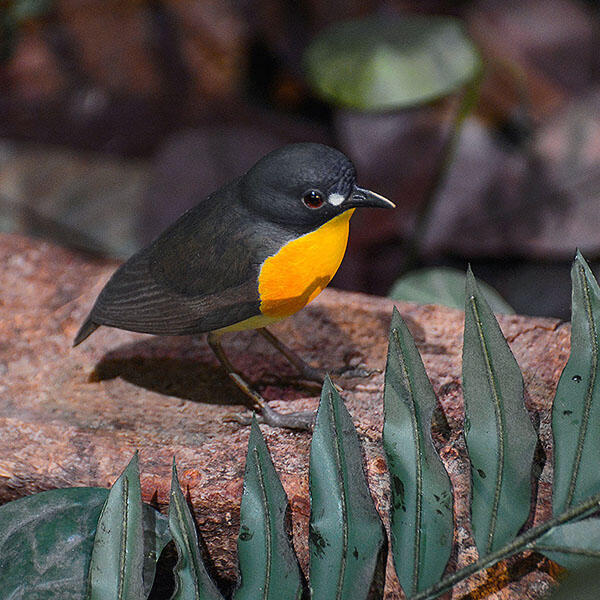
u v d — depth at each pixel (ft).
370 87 31.96
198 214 20.08
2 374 24.43
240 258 19.30
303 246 19.17
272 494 17.46
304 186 18.54
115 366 24.63
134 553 17.12
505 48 43.73
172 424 22.75
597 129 39.06
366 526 17.16
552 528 16.39
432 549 16.74
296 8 46.34
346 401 22.98
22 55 47.26
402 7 45.57
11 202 43.06
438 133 41.01
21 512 19.04
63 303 26.53
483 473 16.97
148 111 46.47
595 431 16.84
